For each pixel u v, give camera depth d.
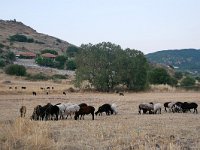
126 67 75.31
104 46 76.44
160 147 16.70
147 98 55.81
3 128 19.17
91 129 22.42
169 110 39.19
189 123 26.08
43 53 192.75
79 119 30.36
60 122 26.64
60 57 154.12
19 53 173.25
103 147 17.09
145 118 30.11
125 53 77.06
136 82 76.56
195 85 92.44
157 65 161.12
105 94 65.81
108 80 74.00
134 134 20.03
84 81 75.75
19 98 51.00
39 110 29.64
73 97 55.25
